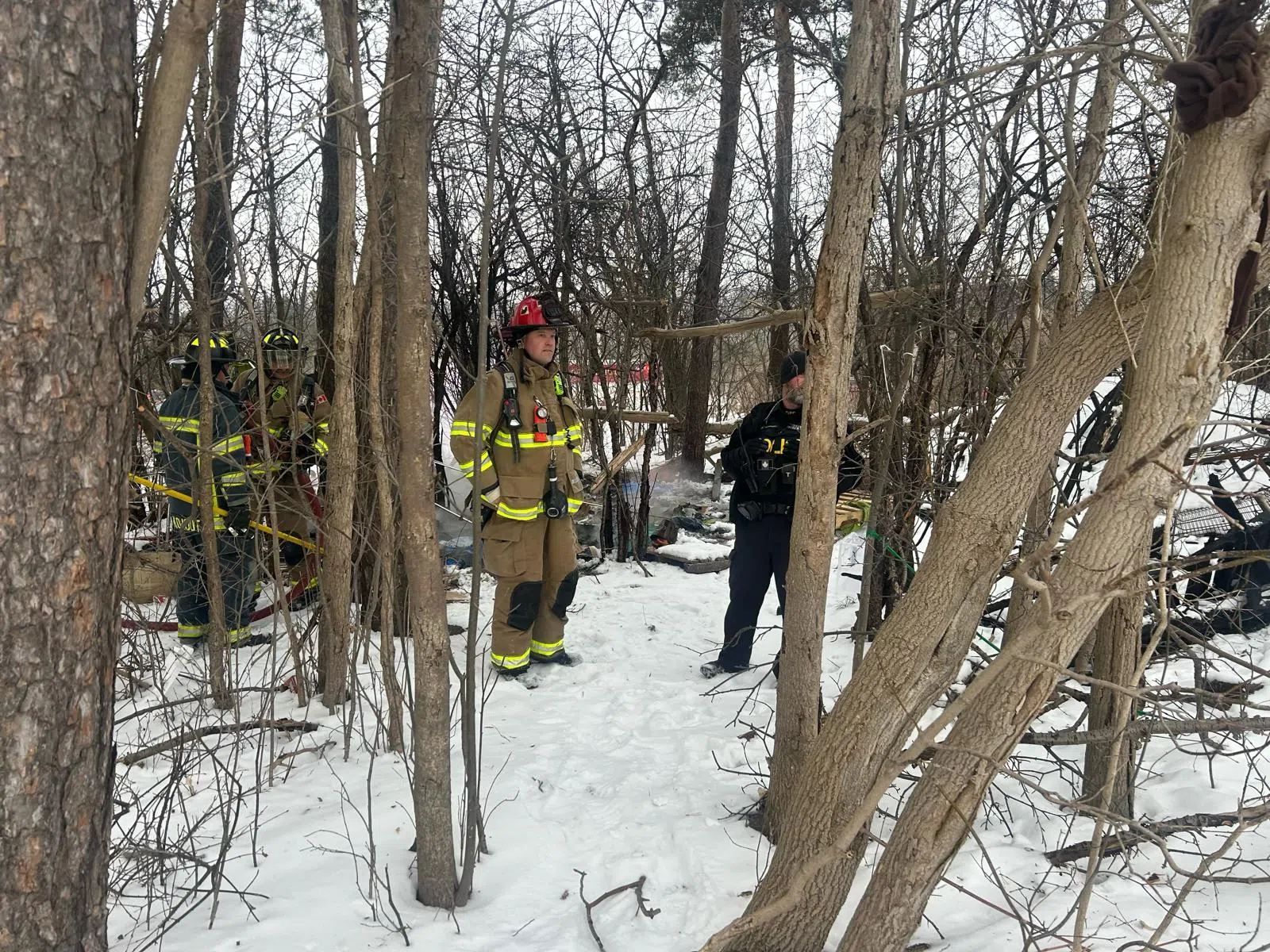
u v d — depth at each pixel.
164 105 1.44
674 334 4.89
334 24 3.54
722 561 6.95
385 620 3.50
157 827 2.55
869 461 4.34
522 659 4.54
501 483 4.33
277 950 2.29
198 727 3.38
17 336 1.29
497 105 2.08
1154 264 1.89
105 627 1.46
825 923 2.18
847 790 2.10
